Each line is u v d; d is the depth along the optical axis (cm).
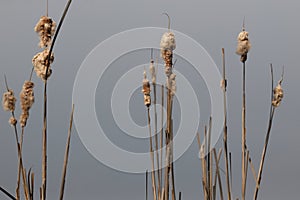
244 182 344
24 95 329
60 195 314
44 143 310
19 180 327
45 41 315
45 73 311
